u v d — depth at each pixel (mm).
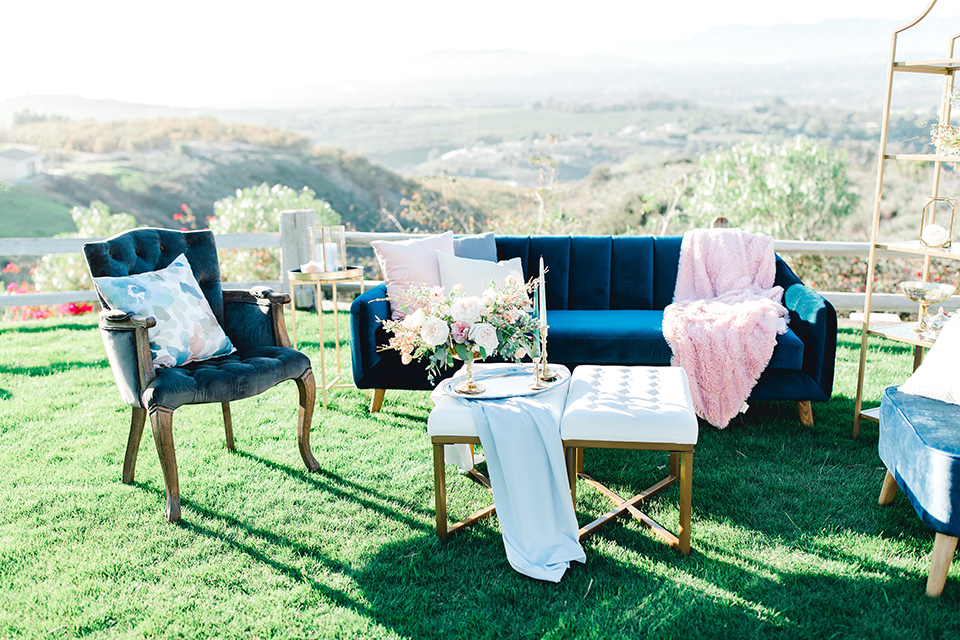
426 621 1898
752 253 3760
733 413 3123
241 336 3055
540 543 2189
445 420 2250
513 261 3785
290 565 2180
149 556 2238
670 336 3217
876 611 1895
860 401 3088
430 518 2471
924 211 3086
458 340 2344
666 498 2574
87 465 2930
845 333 4871
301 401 2850
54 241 5117
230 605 1983
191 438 3205
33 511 2535
